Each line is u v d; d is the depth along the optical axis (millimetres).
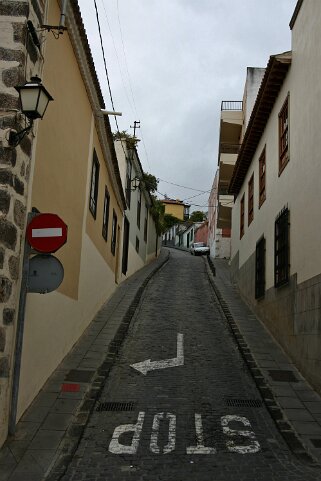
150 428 7281
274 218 13859
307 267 10266
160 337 12898
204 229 53875
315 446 6809
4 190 6543
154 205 35094
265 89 13992
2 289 6418
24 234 7102
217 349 12023
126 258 23906
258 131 16625
